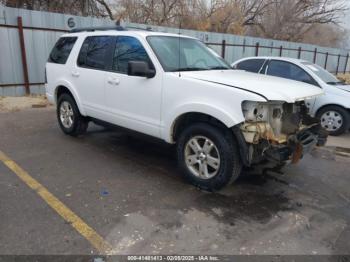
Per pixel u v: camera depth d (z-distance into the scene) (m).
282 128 3.75
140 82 4.25
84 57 5.27
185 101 3.76
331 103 6.95
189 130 3.85
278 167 4.79
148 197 3.64
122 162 4.73
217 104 3.48
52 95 6.02
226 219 3.24
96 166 4.54
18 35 9.03
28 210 3.27
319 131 4.17
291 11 27.98
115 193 3.72
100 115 5.01
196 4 21.28
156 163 4.74
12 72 9.15
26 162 4.59
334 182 4.34
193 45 4.90
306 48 21.36
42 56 9.67
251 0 27.38
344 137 6.97
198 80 3.69
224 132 3.60
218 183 3.68
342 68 27.25
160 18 19.58
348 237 3.02
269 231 3.06
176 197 3.67
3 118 7.17
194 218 3.23
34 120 7.09
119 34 4.72
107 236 2.88
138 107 4.35
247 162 3.44
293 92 3.63
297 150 3.66
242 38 15.80
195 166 3.98
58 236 2.86
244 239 2.92
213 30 22.39
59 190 3.74
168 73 3.97
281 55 19.12
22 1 15.05
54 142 5.57
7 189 3.72
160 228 3.03
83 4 16.83
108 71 4.77
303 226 3.18
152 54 4.16
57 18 9.75
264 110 3.44
